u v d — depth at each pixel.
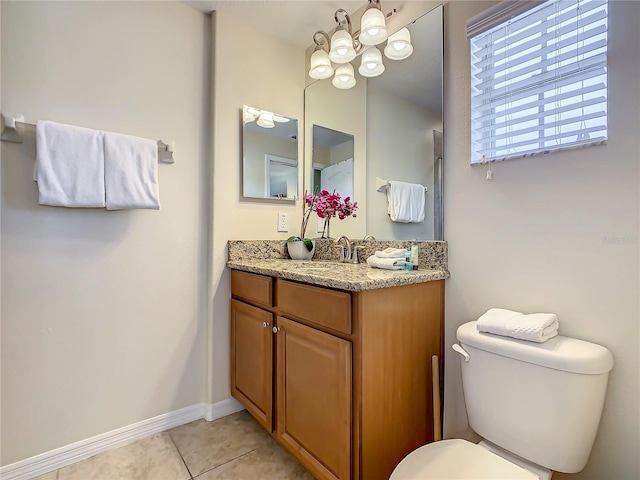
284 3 1.67
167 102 1.63
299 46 2.05
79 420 1.41
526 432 0.92
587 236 0.98
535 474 0.91
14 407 1.28
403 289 1.17
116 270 1.50
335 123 1.91
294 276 1.26
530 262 1.10
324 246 1.96
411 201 1.49
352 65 1.83
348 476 1.04
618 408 0.93
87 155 1.32
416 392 1.23
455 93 1.31
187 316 1.70
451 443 0.96
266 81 1.92
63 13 1.37
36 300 1.32
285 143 2.00
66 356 1.39
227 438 1.56
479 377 1.03
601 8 0.96
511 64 1.15
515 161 1.13
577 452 0.86
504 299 1.16
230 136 1.78
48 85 1.33
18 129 1.25
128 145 1.41
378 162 1.67
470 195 1.26
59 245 1.37
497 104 1.18
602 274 0.95
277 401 1.37
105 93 1.46
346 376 1.04
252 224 1.87
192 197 1.71
